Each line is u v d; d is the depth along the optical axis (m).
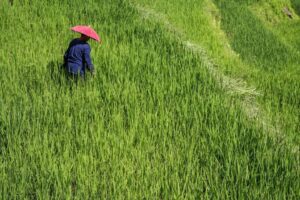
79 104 5.43
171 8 12.91
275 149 4.92
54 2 9.79
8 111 5.08
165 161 4.39
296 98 8.37
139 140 4.77
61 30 8.52
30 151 4.22
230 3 18.80
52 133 4.70
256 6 21.52
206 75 7.08
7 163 4.07
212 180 4.10
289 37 18.86
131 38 8.41
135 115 5.16
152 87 6.21
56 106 5.34
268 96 8.09
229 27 15.88
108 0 10.62
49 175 3.94
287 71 12.57
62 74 6.10
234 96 7.05
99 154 4.36
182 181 4.09
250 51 14.34
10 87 5.72
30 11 9.03
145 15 10.52
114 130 4.93
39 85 5.93
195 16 13.07
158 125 5.21
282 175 4.29
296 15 23.52
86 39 6.13
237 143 4.89
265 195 3.99
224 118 5.45
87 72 6.23
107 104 5.52
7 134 4.52
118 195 3.81
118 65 6.74
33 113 5.04
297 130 6.61
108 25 9.03
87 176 4.02
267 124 6.07
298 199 4.04
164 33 8.93
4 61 6.69
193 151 4.66
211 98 6.04
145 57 7.35
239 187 3.96
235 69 9.95
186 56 7.74
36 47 7.45
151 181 3.98
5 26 8.34
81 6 9.80
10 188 3.74
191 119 5.38
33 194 3.80
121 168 4.13
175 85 6.24
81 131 4.73
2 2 9.27
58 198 3.70
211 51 10.22
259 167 4.44
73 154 4.41
